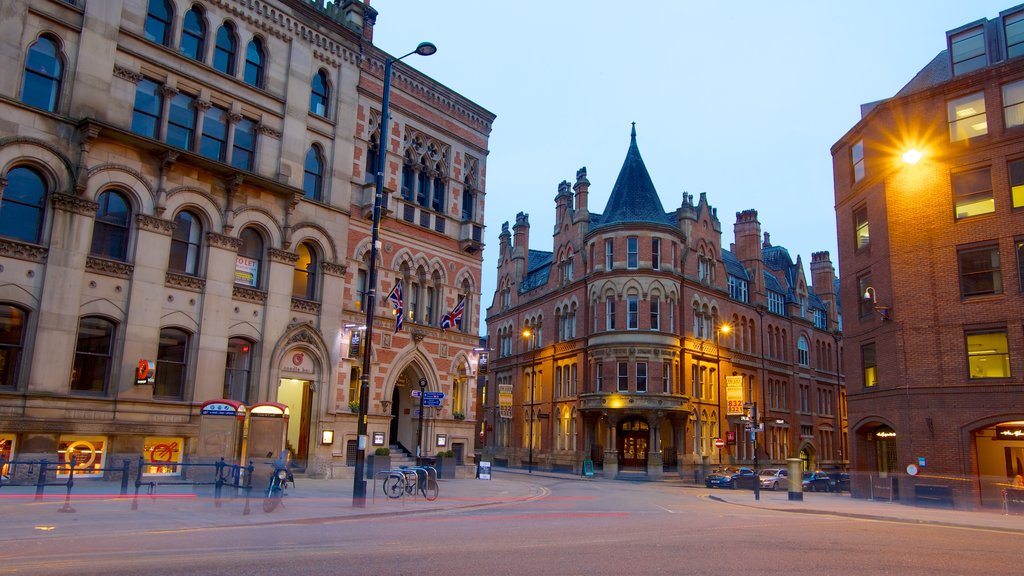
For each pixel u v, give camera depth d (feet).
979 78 93.20
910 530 56.85
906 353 94.73
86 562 30.66
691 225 179.73
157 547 35.94
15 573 27.66
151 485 60.39
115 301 74.02
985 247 90.48
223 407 69.36
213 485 66.59
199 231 83.15
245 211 86.58
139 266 75.87
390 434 112.16
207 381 80.28
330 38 99.81
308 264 94.58
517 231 221.25
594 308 168.96
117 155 75.51
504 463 202.90
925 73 107.55
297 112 94.07
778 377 204.44
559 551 37.70
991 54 94.53
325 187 96.94
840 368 239.09
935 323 92.68
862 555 39.04
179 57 82.23
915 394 92.84
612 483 137.80
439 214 112.68
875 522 66.18
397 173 106.93
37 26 71.15
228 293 83.61
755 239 206.59
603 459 161.17
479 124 123.03
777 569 33.40
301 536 42.14
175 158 78.79
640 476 155.02
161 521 46.52
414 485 74.08
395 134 107.76
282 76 93.56
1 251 66.64
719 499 96.68
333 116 99.14
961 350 89.97
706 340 175.32
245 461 72.02
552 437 182.60
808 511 77.56
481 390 241.35
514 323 212.84
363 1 107.76
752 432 101.24
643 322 160.76
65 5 73.26
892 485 93.15
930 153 96.68
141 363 73.77
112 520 45.85
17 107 68.59
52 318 68.85
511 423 205.98
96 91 74.28
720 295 185.57
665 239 166.71
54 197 69.87
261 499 61.52
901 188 99.04
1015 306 86.58
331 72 100.12
